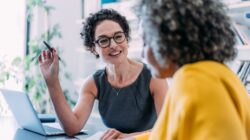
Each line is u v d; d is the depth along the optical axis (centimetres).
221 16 63
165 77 66
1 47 275
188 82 56
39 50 266
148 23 61
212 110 52
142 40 67
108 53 128
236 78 64
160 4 60
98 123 158
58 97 124
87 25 134
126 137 108
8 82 274
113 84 135
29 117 125
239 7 175
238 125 53
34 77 272
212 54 63
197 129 53
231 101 57
